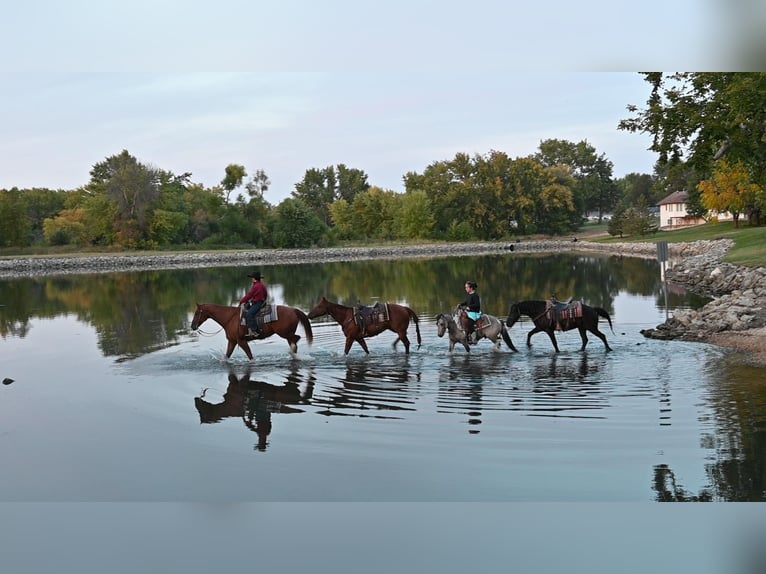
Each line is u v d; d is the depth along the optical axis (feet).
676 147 85.46
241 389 44.68
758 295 71.61
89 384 47.78
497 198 367.45
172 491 27.53
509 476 28.27
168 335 70.69
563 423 35.22
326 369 50.37
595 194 472.03
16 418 39.32
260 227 346.13
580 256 218.79
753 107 72.64
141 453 32.48
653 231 286.25
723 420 34.71
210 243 331.77
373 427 35.45
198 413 39.19
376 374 48.11
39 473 30.09
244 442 33.65
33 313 96.63
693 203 266.16
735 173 157.69
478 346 58.59
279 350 58.95
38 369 54.19
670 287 109.40
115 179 314.35
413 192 354.74
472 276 143.95
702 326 61.93
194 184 400.67
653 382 43.29
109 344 65.87
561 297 97.91
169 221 323.16
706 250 171.32
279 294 112.16
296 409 39.40
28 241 314.76
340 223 375.66
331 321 77.30
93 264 255.09
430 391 42.75
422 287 120.37
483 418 36.52
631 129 86.69
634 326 68.44
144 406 41.09
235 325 54.44
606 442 32.07
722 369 46.32
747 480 26.84
